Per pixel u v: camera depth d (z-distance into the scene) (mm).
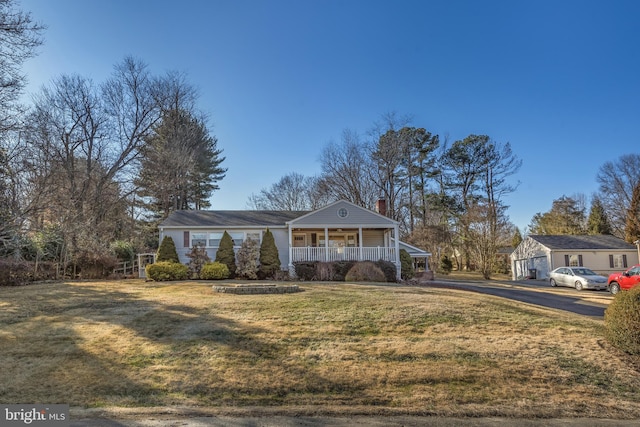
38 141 22531
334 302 10789
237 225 22656
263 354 6863
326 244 22547
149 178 33062
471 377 5969
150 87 31469
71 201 21672
